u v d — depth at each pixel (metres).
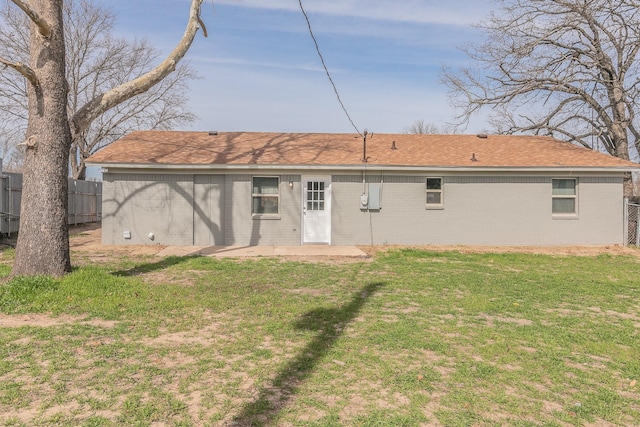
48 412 3.46
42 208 7.70
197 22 9.56
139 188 14.30
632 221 15.61
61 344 4.94
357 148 16.28
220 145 16.27
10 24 24.72
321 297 7.54
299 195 14.69
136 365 4.44
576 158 15.69
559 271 10.59
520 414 3.69
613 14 17.66
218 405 3.68
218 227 14.51
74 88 28.05
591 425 3.58
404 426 3.44
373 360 4.75
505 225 15.14
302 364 4.59
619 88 18.48
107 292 7.14
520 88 19.52
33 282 7.12
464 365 4.68
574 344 5.46
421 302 7.31
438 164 14.59
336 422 3.45
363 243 14.84
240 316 6.29
